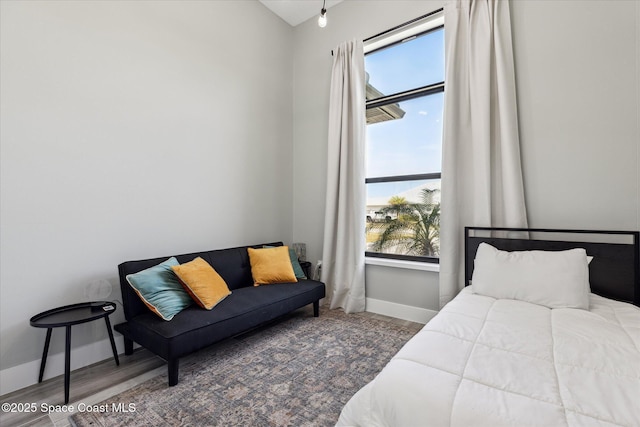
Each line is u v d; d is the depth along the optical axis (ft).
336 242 10.84
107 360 6.78
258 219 10.85
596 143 6.72
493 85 7.81
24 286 5.80
